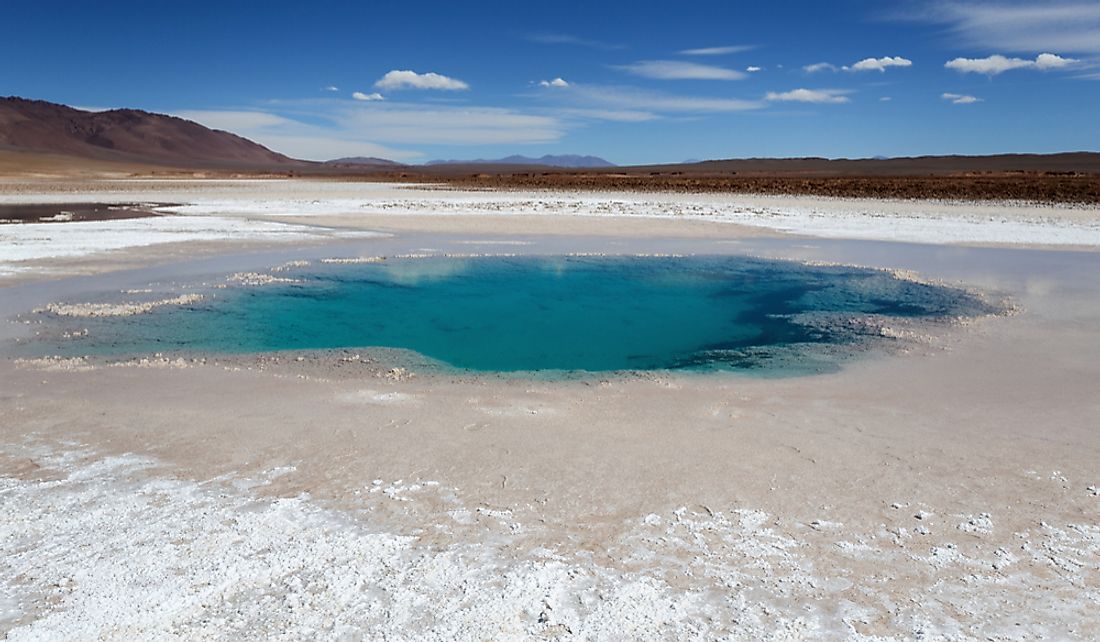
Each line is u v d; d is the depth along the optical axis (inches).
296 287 496.1
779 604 134.0
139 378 273.9
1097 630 126.2
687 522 162.6
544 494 175.8
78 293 449.1
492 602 134.0
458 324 399.2
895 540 155.4
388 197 1488.7
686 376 286.7
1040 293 452.1
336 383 271.4
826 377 281.1
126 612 130.2
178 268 552.1
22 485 178.2
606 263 623.2
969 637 124.6
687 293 496.4
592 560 147.7
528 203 1270.9
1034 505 170.6
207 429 217.0
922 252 670.5
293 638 123.9
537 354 335.9
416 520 163.2
